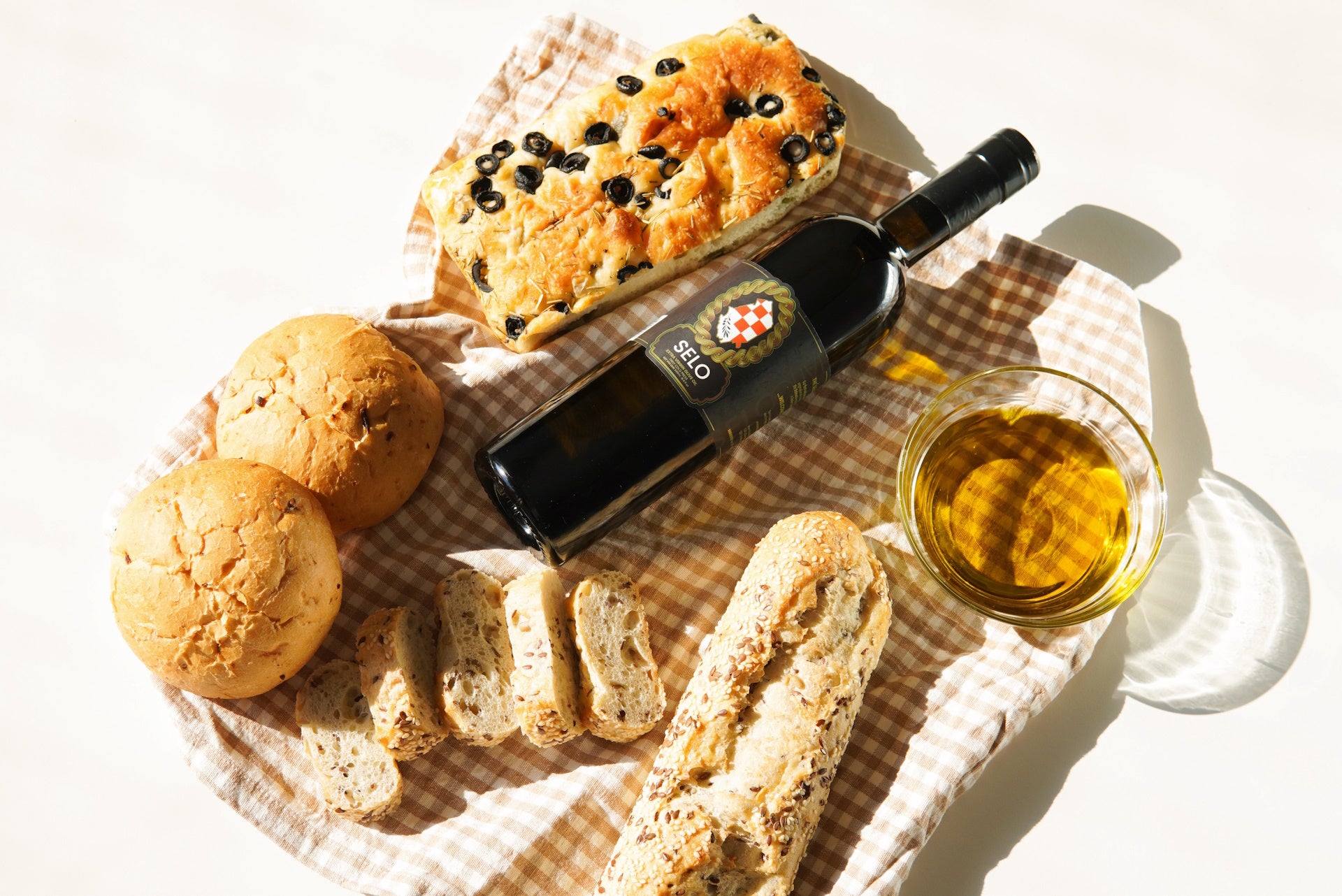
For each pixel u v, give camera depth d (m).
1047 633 0.79
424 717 0.75
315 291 0.84
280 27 0.86
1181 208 0.84
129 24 0.86
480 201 0.78
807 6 0.85
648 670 0.77
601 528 0.77
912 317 0.83
